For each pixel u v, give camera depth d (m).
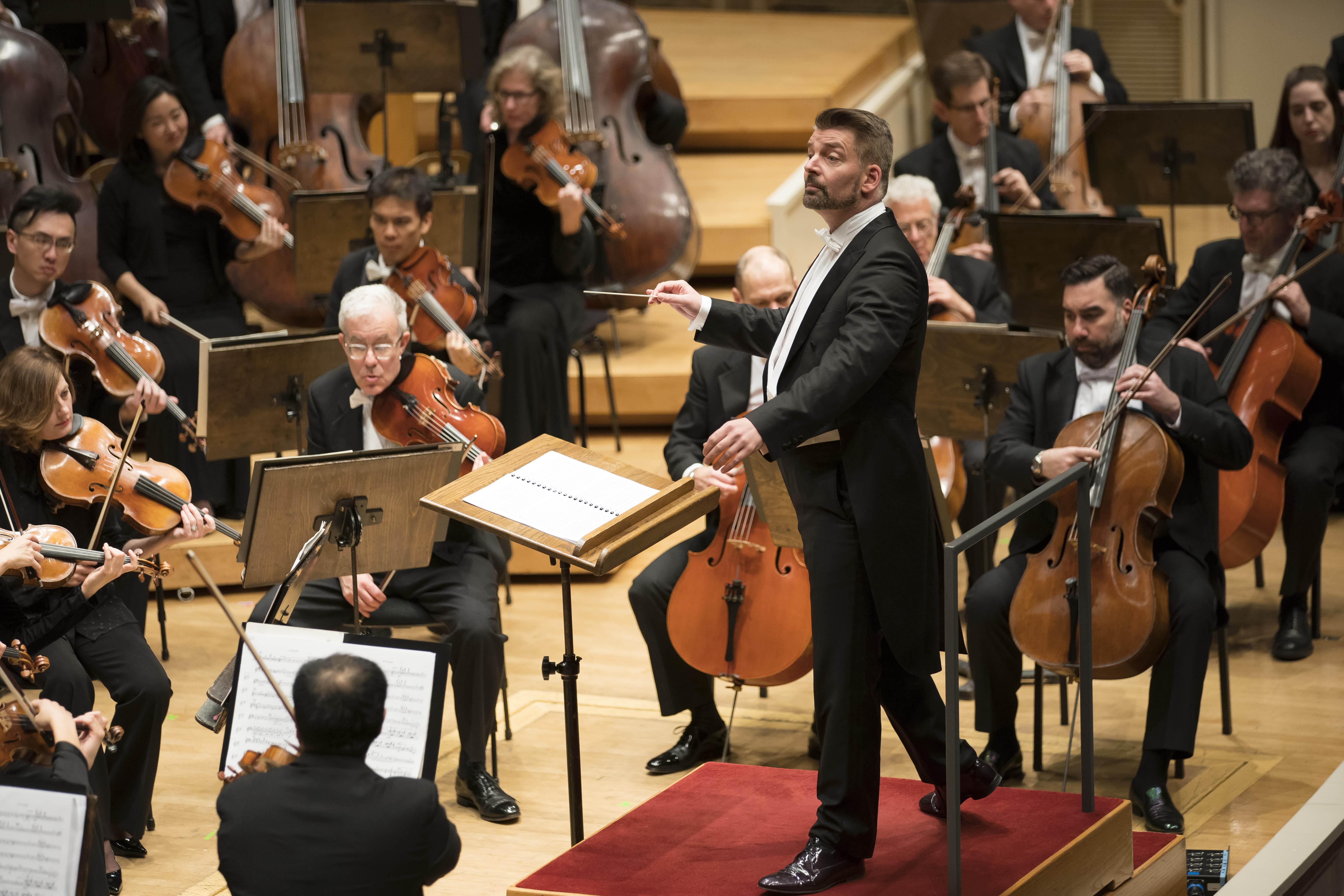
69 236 16.20
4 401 13.05
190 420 16.22
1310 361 16.55
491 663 13.88
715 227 25.33
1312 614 17.47
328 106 22.30
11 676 12.00
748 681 13.80
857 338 8.90
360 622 13.60
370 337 14.23
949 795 9.46
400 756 10.29
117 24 23.56
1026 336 15.12
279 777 8.73
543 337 19.45
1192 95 36.44
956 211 18.72
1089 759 10.98
